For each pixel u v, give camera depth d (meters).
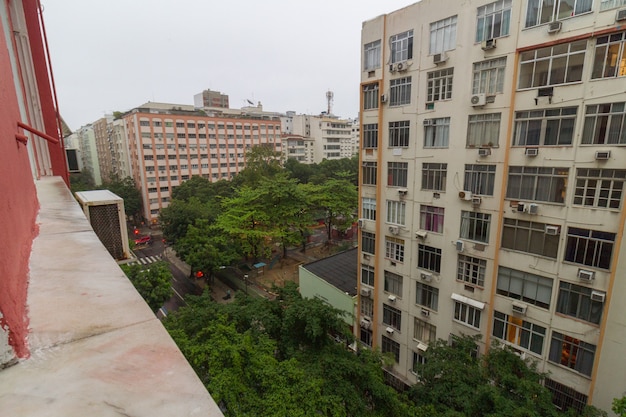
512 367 10.57
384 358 11.77
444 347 11.38
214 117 52.34
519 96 10.02
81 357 1.14
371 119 14.13
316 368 10.02
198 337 9.95
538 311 10.44
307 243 37.72
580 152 9.10
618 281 8.88
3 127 1.67
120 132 50.44
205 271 27.73
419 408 9.55
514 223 10.66
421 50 11.98
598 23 8.43
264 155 41.00
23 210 2.06
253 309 12.21
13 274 1.38
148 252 38.22
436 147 12.13
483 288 11.66
